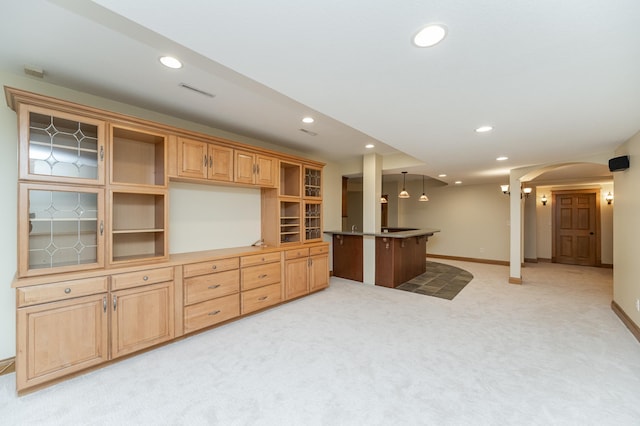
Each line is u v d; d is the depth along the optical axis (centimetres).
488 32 135
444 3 116
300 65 167
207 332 311
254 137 421
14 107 220
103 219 244
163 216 291
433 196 854
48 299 211
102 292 236
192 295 297
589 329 319
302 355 261
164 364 245
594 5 116
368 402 196
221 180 339
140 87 257
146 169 308
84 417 181
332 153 529
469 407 191
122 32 179
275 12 121
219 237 391
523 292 475
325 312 375
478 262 774
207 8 119
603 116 250
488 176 631
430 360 252
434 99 216
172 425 175
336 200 605
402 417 181
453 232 820
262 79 186
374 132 299
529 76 180
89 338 229
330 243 593
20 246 207
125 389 210
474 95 209
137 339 256
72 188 229
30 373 203
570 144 347
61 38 186
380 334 307
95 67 223
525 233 788
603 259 701
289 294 410
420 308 392
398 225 902
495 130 292
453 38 140
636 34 134
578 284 530
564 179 673
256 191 439
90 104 274
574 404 193
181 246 351
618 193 366
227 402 196
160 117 324
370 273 531
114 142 288
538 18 125
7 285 234
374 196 526
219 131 383
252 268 359
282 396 202
